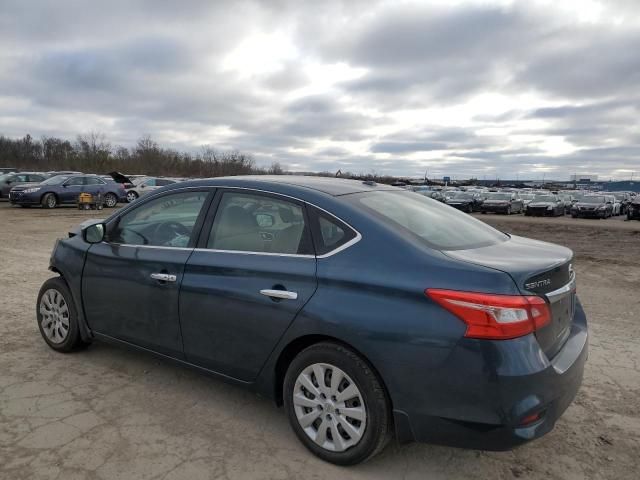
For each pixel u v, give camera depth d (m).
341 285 2.88
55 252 4.54
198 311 3.44
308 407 3.04
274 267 3.14
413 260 2.78
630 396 3.95
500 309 2.51
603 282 8.64
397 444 3.21
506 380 2.48
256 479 2.80
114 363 4.34
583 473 2.95
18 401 3.62
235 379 3.38
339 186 3.54
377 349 2.71
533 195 47.97
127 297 3.88
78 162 71.69
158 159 80.75
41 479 2.74
